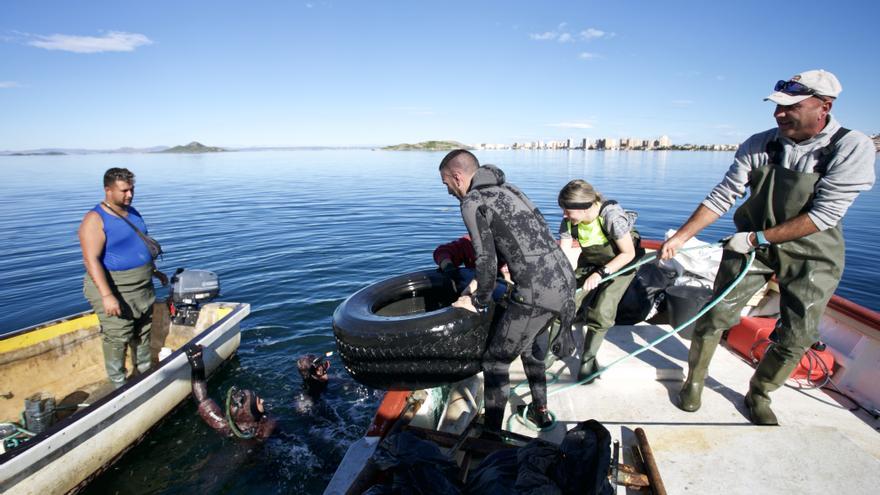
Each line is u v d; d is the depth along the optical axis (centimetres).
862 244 1068
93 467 345
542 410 268
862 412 285
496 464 194
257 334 598
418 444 202
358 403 455
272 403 454
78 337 465
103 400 352
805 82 205
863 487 204
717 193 256
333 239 1136
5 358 412
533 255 224
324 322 635
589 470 175
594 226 307
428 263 919
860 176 205
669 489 209
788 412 283
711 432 243
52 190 2406
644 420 277
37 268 891
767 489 206
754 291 257
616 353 344
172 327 530
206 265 905
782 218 234
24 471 295
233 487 351
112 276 411
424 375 246
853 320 324
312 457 382
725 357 346
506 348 237
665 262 503
